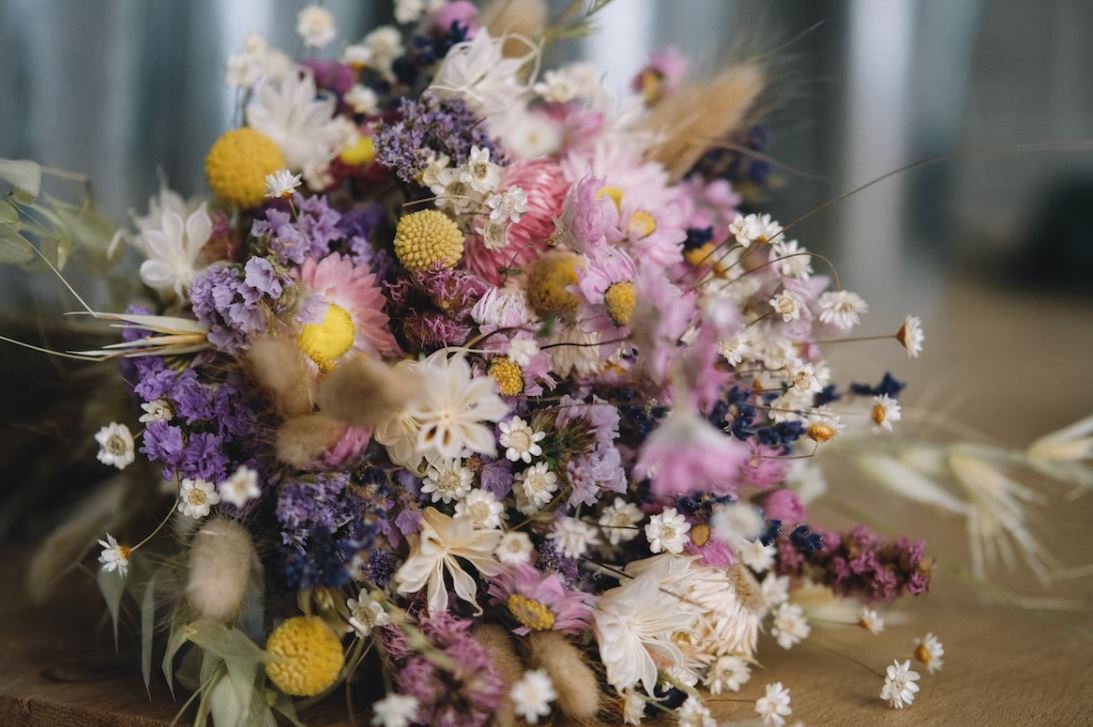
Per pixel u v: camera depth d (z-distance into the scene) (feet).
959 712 1.95
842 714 1.94
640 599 1.84
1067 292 4.04
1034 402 3.72
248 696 1.80
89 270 2.27
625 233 1.97
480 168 1.92
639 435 1.87
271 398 1.81
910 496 2.44
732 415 1.94
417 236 1.88
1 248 2.00
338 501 1.79
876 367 2.63
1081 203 3.97
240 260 2.02
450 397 1.78
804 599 2.18
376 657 1.91
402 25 2.48
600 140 2.15
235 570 1.76
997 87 3.86
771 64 2.33
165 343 1.87
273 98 2.15
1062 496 3.02
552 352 1.89
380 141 1.96
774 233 1.95
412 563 1.79
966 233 3.89
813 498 2.35
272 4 3.01
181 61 2.96
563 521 1.82
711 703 1.95
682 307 1.73
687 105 2.23
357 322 1.89
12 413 2.45
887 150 3.59
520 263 1.92
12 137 2.87
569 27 2.24
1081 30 3.90
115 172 2.94
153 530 1.98
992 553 2.51
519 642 1.85
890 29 3.49
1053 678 2.10
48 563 2.25
